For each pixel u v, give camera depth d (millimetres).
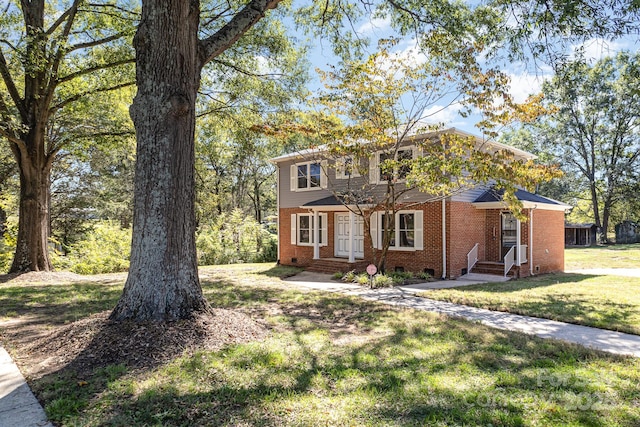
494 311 7828
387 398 3533
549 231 16469
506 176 10070
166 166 5422
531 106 10680
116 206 29109
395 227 14953
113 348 4551
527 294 9711
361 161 15555
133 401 3457
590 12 6281
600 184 36500
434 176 10242
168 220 5414
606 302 8547
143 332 4852
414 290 10750
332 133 11750
